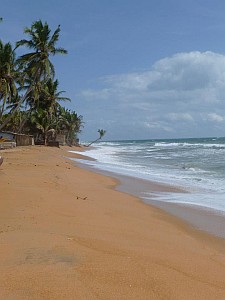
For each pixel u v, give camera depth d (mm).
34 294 4219
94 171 24375
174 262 5973
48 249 5762
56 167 22578
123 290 4531
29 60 41312
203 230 9219
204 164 28969
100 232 7656
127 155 47969
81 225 8133
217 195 14625
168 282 4953
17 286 4395
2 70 39125
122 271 5105
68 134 91750
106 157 43094
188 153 47031
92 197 12867
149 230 8672
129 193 15391
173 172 23969
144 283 4805
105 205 11547
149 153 51938
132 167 28188
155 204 12906
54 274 4766
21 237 6387
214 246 7730
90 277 4785
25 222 7734
